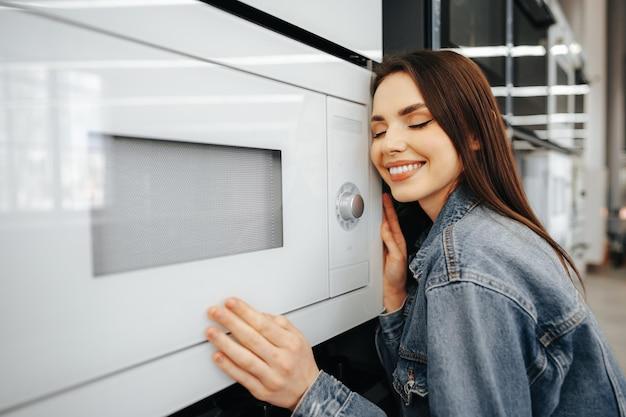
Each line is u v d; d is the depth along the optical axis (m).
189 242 0.37
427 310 0.46
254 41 0.40
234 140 0.39
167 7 0.33
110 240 0.31
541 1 1.49
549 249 0.53
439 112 0.52
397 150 0.54
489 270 0.45
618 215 5.25
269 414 0.57
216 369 0.39
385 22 0.76
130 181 0.33
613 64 5.27
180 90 0.34
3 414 0.26
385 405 0.67
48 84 0.27
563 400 0.54
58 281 0.28
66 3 0.28
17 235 0.26
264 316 0.41
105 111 0.30
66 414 0.28
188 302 0.36
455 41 0.87
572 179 2.89
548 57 1.80
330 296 0.53
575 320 0.47
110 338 0.31
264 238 0.44
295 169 0.46
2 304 0.25
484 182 0.55
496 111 0.59
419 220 0.77
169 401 0.35
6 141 0.25
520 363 0.43
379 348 0.71
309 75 0.47
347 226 0.55
